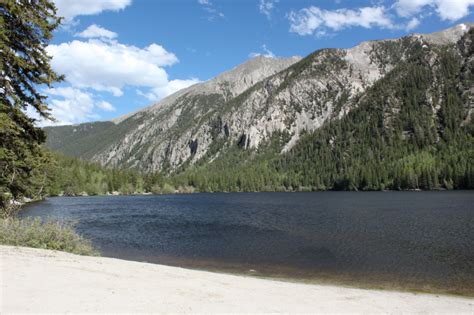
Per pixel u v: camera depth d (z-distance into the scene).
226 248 32.69
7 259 14.94
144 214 71.56
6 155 17.41
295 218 58.00
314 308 12.80
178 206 96.69
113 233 43.97
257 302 12.91
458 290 18.70
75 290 11.60
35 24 17.45
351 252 29.41
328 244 33.38
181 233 43.31
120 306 10.41
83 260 18.06
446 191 144.38
